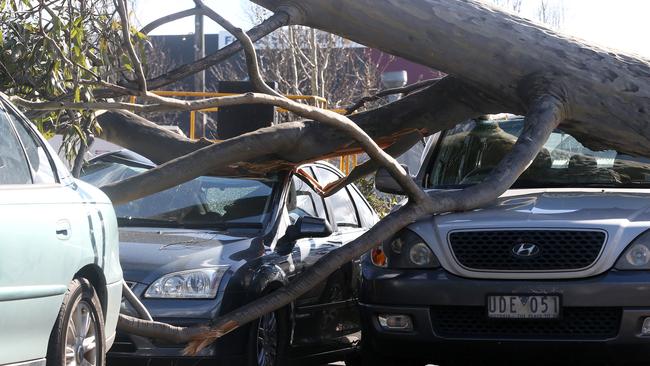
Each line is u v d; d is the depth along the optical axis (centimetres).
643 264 660
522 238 673
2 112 491
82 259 508
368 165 826
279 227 772
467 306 672
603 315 661
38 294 463
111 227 558
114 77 678
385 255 704
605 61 749
